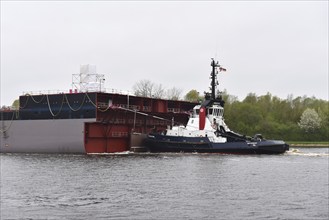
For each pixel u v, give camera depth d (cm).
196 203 4016
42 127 10394
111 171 6262
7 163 7656
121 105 10388
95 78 10444
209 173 5950
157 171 6200
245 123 16975
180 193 4466
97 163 7456
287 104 19700
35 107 10538
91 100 9750
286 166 6894
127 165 7050
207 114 9950
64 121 10088
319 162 7669
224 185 4944
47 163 7606
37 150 10481
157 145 10000
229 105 17462
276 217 3566
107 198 4244
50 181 5353
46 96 10369
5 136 10962
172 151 9850
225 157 8488
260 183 5106
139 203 4022
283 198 4241
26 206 3956
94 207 3894
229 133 9888
